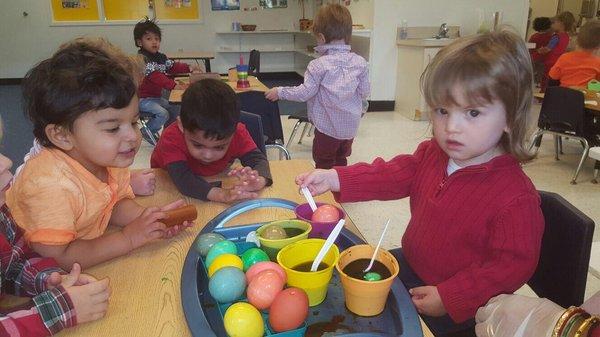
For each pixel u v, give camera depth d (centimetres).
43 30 738
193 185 109
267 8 802
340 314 64
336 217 84
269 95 248
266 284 63
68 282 65
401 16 501
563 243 91
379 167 107
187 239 86
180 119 121
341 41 250
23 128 437
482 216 85
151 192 111
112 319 63
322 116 253
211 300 68
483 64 72
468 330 95
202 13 782
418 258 100
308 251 72
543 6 789
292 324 58
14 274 72
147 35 399
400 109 515
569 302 89
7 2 714
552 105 303
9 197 80
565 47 564
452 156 81
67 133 77
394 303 64
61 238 75
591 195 271
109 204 93
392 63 517
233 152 137
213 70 820
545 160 339
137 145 83
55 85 73
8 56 740
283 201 99
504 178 84
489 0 506
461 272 84
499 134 78
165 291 69
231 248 76
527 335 59
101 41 98
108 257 78
